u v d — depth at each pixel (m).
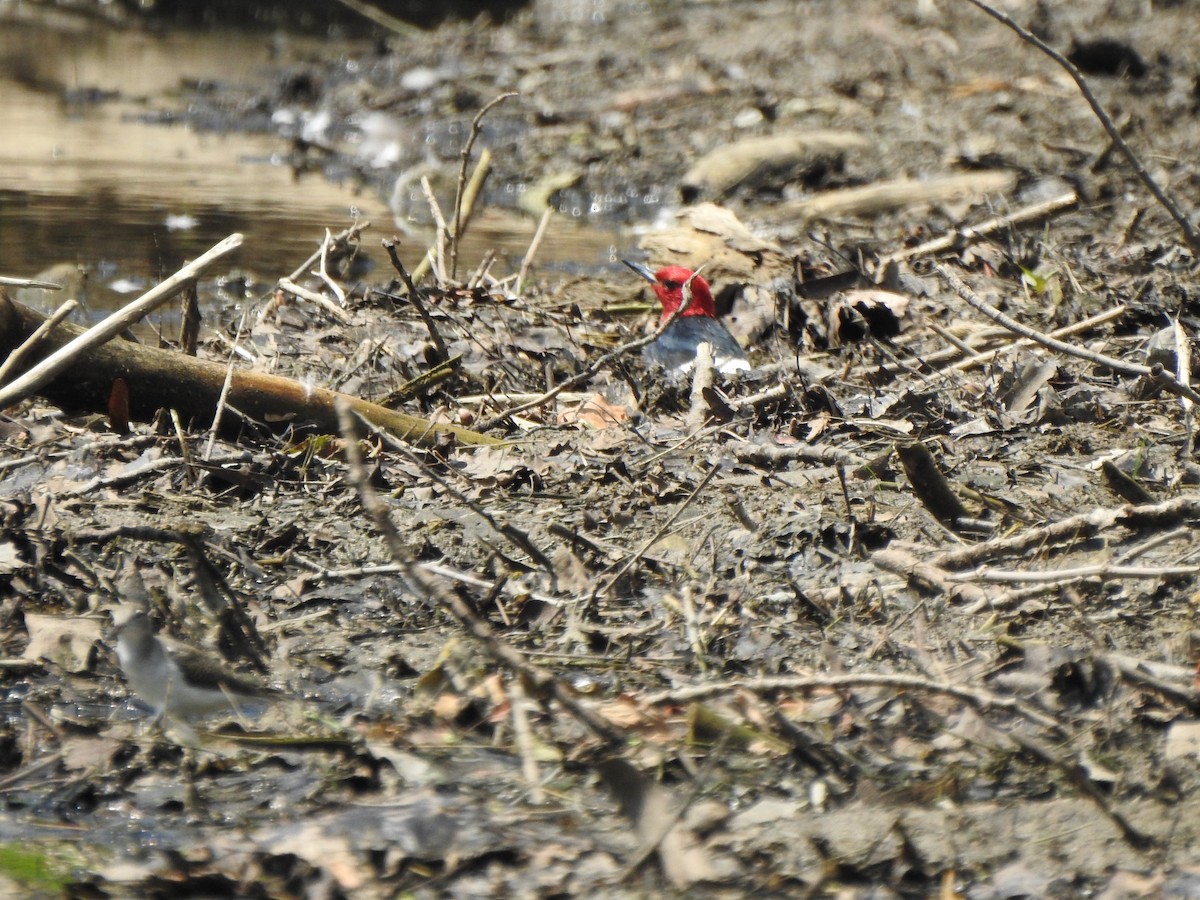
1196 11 31.42
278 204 21.83
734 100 27.94
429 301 14.62
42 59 34.06
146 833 5.93
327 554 8.59
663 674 7.22
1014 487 9.70
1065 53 28.81
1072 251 17.20
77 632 7.44
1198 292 14.99
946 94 27.64
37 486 9.21
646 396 12.17
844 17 33.72
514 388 12.64
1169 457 10.27
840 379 12.59
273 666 7.28
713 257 16.03
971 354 12.54
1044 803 5.95
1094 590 7.89
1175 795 5.98
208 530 8.61
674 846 5.66
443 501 9.39
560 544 8.73
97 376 9.98
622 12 39.22
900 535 8.84
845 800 6.06
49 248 18.20
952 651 7.34
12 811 6.08
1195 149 23.61
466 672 7.19
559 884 5.54
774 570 8.43
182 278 9.14
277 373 12.35
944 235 18.39
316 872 5.62
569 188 23.55
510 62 32.31
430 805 6.04
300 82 31.19
